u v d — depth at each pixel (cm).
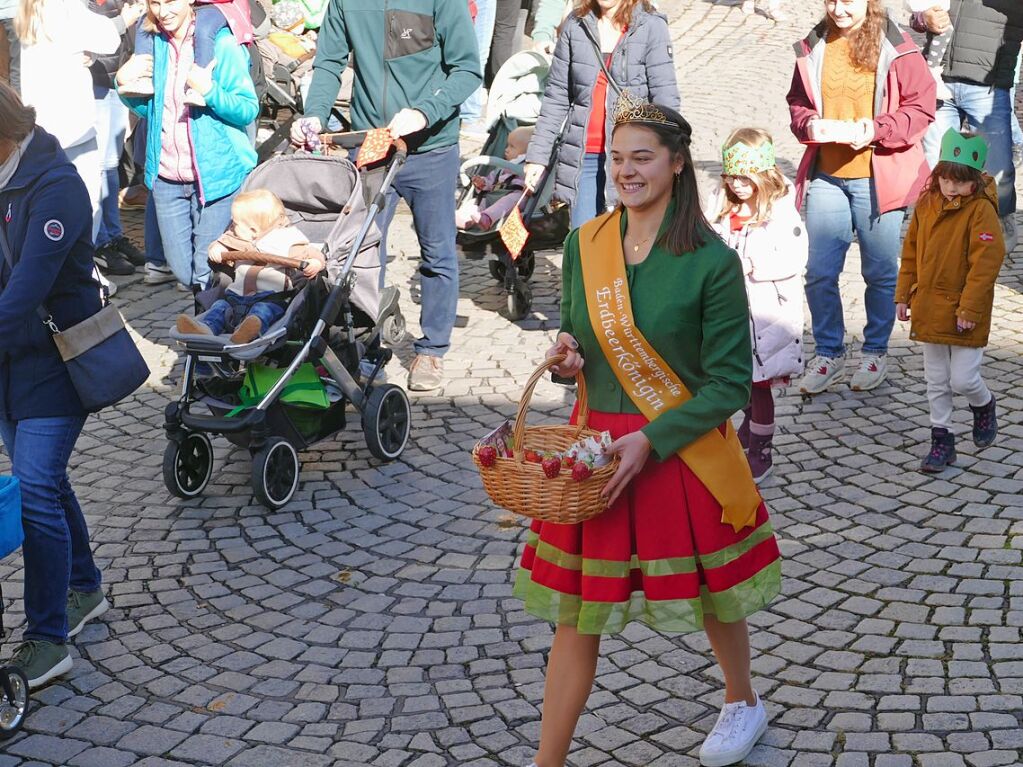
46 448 437
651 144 335
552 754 362
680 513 346
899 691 420
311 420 605
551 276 902
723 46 1573
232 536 555
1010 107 832
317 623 485
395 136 637
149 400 705
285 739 414
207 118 721
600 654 453
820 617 470
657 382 347
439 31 669
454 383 718
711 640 380
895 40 643
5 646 472
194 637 477
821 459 604
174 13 699
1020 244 900
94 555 540
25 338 429
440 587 508
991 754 383
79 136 745
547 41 1083
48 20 727
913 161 648
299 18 1159
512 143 860
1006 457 591
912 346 736
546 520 334
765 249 554
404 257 943
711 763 386
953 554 508
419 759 401
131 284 893
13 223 417
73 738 419
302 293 584
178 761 405
